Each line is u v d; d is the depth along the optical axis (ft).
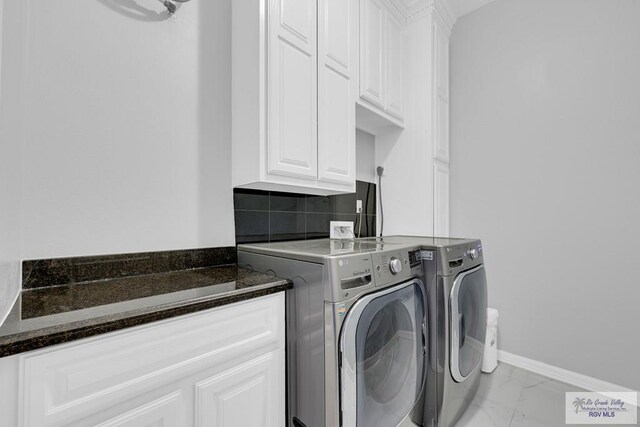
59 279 3.16
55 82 3.19
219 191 4.59
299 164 4.45
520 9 7.07
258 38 4.09
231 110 4.72
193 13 4.35
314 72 4.68
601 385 5.90
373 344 3.55
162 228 4.01
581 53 6.25
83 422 2.01
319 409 3.13
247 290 2.95
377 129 7.45
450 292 4.57
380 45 6.35
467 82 7.93
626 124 5.74
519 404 5.51
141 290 2.90
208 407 2.64
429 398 4.66
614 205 5.85
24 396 1.78
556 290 6.52
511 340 7.14
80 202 3.36
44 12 3.14
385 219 7.67
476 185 7.73
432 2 6.93
